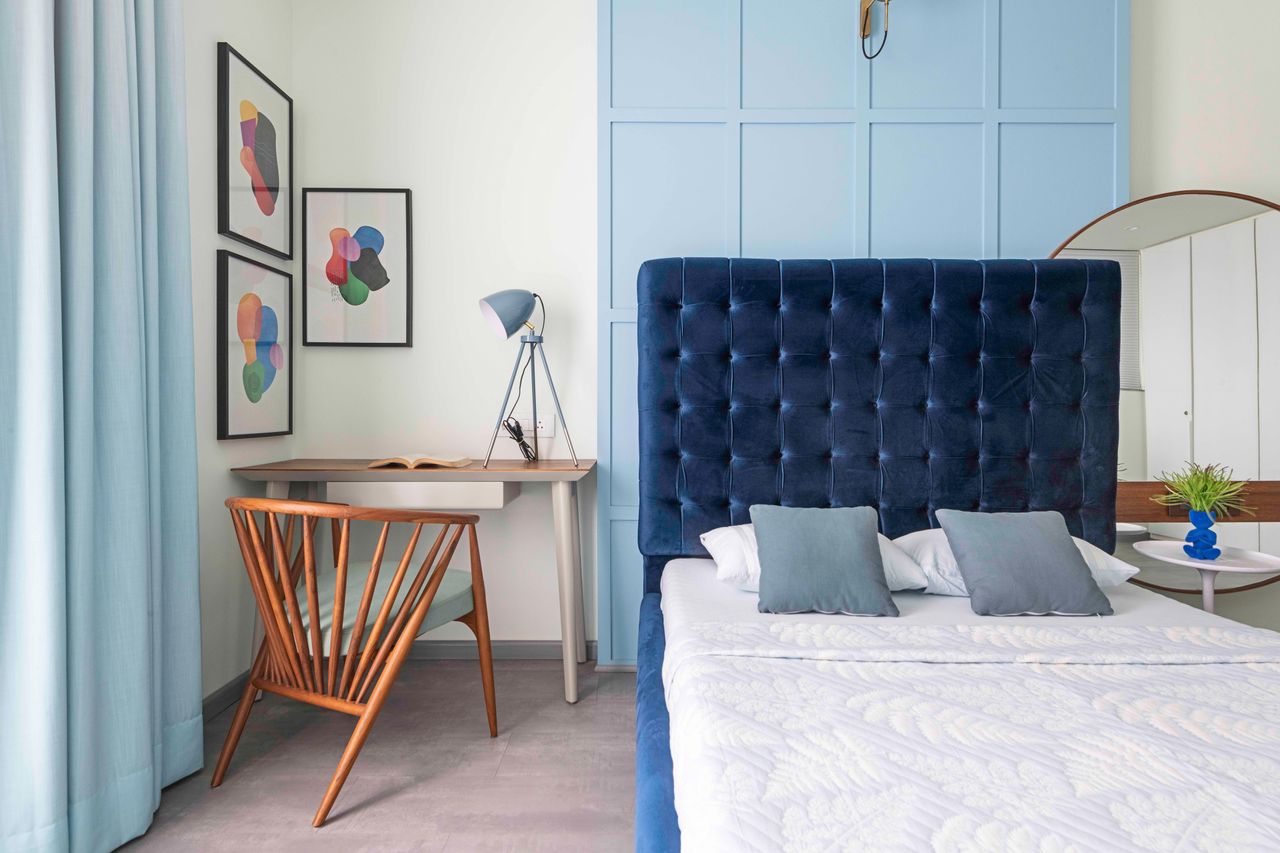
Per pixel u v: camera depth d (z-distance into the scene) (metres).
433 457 2.84
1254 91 2.74
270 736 2.16
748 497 2.50
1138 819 0.90
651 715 1.58
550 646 2.85
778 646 1.57
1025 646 1.59
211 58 2.28
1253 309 2.67
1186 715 1.21
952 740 1.11
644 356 2.53
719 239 2.72
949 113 2.68
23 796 1.40
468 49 2.83
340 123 2.82
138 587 1.63
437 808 1.76
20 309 1.41
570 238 2.84
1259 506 2.66
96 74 1.59
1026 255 2.70
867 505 2.49
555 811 1.75
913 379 2.48
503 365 2.85
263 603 1.80
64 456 1.47
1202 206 2.67
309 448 2.85
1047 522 2.10
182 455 1.87
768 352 2.50
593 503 2.84
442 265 2.84
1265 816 0.90
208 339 2.28
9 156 1.40
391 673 1.77
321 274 2.81
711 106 2.70
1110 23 2.68
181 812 1.74
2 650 1.39
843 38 2.69
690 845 0.93
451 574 2.24
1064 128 2.69
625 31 2.70
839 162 2.71
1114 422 2.50
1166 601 2.07
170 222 1.85
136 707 1.62
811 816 0.90
